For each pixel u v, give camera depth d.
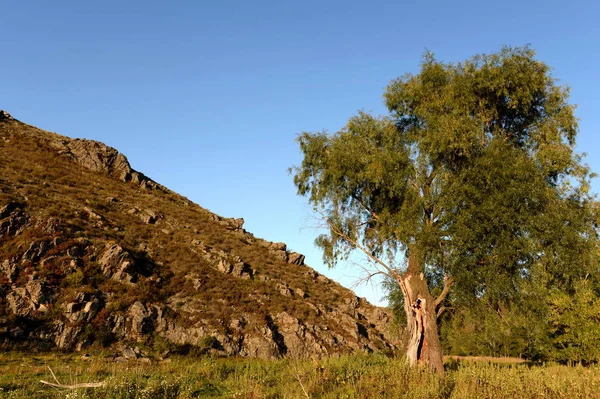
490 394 13.33
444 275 19.56
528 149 21.19
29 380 15.73
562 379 15.42
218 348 32.00
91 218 45.25
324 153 22.00
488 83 20.06
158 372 18.48
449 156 19.59
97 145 71.44
